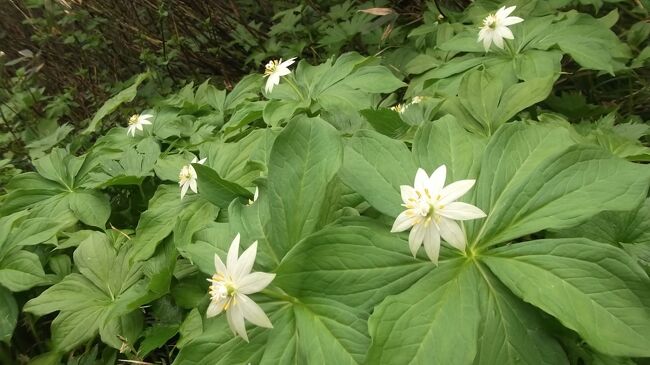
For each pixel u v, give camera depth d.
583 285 0.31
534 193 0.35
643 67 0.82
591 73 0.84
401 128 0.60
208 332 0.38
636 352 0.28
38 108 1.29
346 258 0.34
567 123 0.58
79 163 0.75
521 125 0.40
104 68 1.43
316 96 0.74
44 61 1.42
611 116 0.65
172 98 0.96
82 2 1.31
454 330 0.30
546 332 0.32
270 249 0.39
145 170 0.68
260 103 0.76
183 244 0.53
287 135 0.39
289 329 0.35
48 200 0.71
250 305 0.34
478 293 0.33
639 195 0.32
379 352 0.30
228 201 0.53
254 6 1.33
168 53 1.25
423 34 0.92
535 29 0.73
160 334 0.50
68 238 0.67
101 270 0.58
